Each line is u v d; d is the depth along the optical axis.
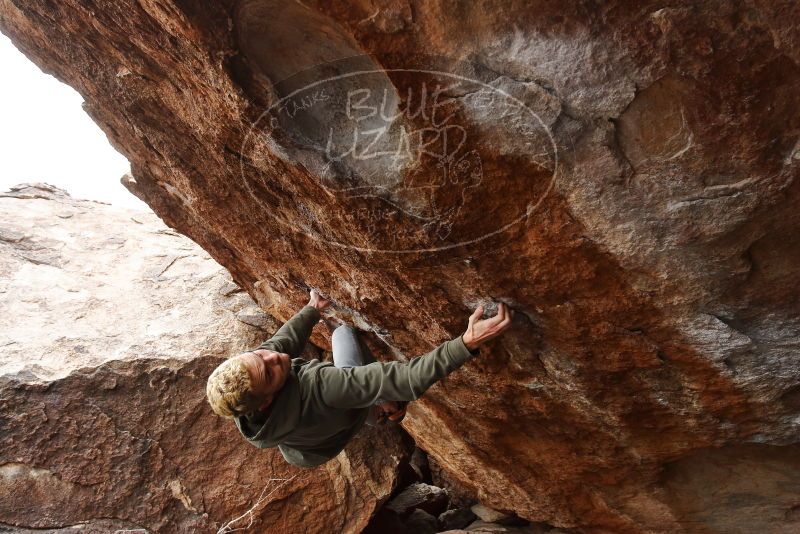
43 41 2.69
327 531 5.15
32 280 5.79
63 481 4.61
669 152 1.85
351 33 1.73
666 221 2.06
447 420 4.09
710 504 3.99
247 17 1.85
